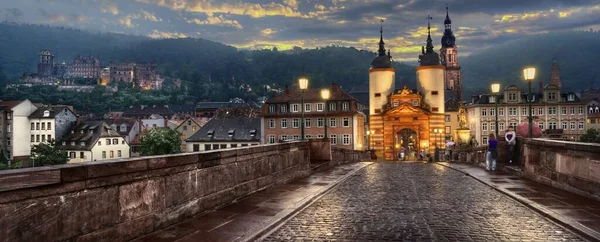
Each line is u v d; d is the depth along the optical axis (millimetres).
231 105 162250
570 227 8727
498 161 23781
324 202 12289
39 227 6133
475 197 13070
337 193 14109
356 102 75875
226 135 82750
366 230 8859
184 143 96875
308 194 13297
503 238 8125
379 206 11602
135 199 8039
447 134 95625
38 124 100062
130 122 108500
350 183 16969
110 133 96500
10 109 99500
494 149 21656
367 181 17734
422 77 59719
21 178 5844
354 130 73375
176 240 7969
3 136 101188
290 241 8078
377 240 8070
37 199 6113
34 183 6023
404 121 58812
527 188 14234
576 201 11492
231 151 11789
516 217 10008
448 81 135375
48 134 98812
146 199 8320
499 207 11312
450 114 95625
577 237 8156
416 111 58094
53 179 6316
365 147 90250
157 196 8641
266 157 14461
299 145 18406
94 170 7082
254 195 13078
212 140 82688
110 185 7434
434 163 32750
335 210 11055
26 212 5953
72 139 94562
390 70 60719
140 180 8164
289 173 16891
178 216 9312
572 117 83562
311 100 75438
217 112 106062
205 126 85312
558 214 9797
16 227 5809
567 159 13273
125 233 7766
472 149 31266
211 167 10711
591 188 11727
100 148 93625
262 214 10242
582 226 8617
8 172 5715
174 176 9203
